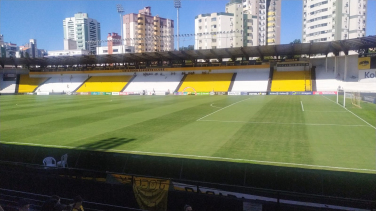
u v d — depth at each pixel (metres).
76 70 73.94
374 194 6.01
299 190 6.48
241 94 52.47
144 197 6.90
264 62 60.31
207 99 43.09
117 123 21.56
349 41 43.47
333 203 5.89
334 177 6.30
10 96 57.72
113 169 8.13
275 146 13.97
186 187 6.59
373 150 12.96
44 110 30.72
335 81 51.66
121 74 70.50
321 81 52.50
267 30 119.00
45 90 68.19
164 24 138.62
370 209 5.58
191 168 7.45
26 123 22.08
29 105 36.62
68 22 178.12
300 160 11.65
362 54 50.06
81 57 60.78
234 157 12.24
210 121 21.81
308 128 18.31
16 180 7.90
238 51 53.47
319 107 29.52
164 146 14.38
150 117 24.45
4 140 16.31
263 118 22.77
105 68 72.88
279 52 54.69
